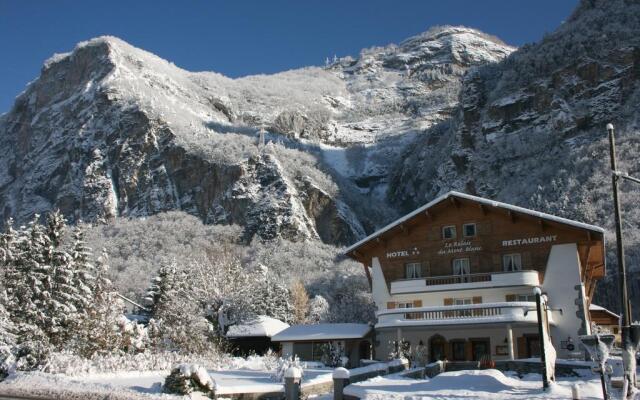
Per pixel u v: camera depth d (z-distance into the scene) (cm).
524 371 3534
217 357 5072
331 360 4919
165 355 4409
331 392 2961
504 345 4447
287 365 3222
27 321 4356
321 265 16050
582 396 2327
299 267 15825
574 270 4656
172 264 7638
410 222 5228
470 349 4541
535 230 4834
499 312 4453
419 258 5181
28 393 2717
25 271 4566
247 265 16112
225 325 6631
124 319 5094
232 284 6738
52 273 4616
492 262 4912
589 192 13700
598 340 2014
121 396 2530
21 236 4762
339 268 14775
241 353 6569
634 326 1969
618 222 2056
